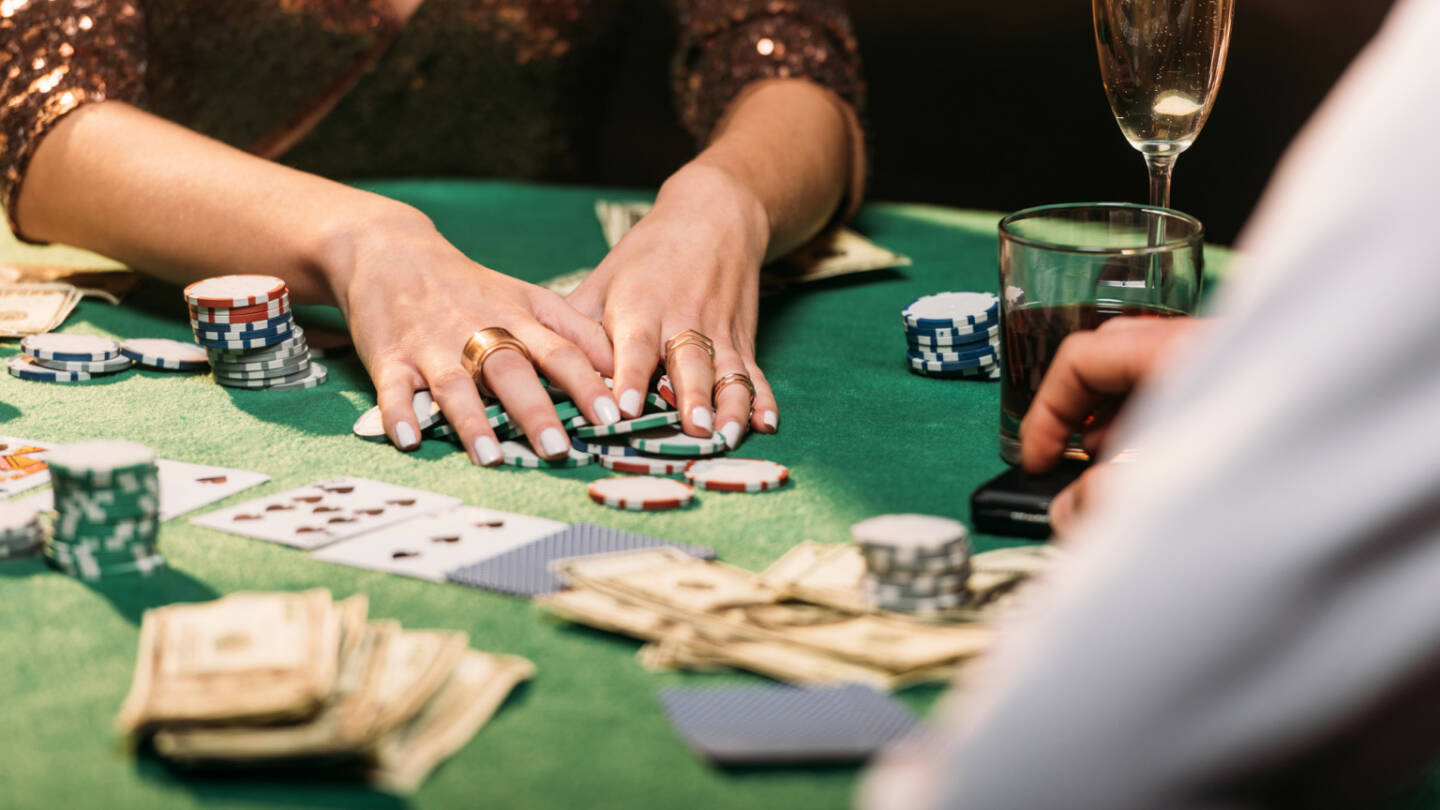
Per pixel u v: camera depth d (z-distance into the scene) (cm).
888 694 82
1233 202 443
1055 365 107
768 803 72
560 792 73
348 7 287
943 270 216
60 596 100
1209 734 39
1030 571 99
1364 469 37
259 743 73
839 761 76
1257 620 38
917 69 483
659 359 147
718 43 252
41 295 194
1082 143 465
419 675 82
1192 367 40
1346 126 39
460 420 134
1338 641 38
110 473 101
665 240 165
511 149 414
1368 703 38
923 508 118
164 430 142
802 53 247
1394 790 41
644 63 455
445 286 151
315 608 85
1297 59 424
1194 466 39
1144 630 39
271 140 295
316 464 132
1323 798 41
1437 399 36
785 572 101
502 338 139
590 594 96
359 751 73
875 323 186
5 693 85
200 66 280
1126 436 102
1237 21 431
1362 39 412
